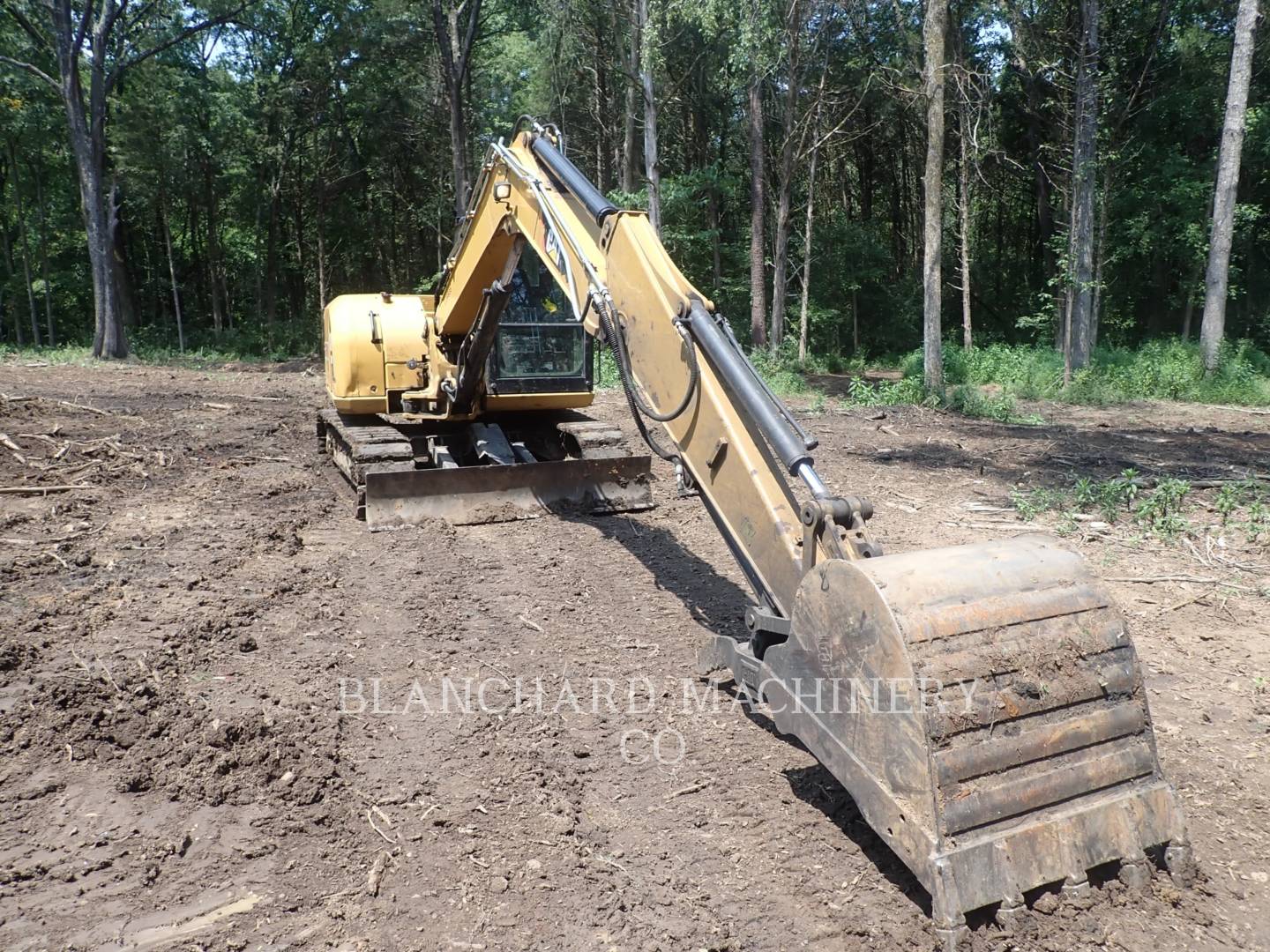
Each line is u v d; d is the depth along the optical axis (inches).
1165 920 123.3
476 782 159.2
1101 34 983.0
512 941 120.3
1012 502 366.9
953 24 1043.9
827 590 135.6
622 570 276.7
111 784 156.0
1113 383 815.7
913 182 1674.5
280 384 817.5
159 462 403.2
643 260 193.6
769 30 912.9
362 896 129.0
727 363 166.6
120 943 118.3
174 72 1338.6
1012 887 118.3
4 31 1205.7
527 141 264.5
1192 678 208.2
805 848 141.5
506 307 337.1
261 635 219.8
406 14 1307.8
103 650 206.2
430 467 373.1
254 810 149.4
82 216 1517.0
